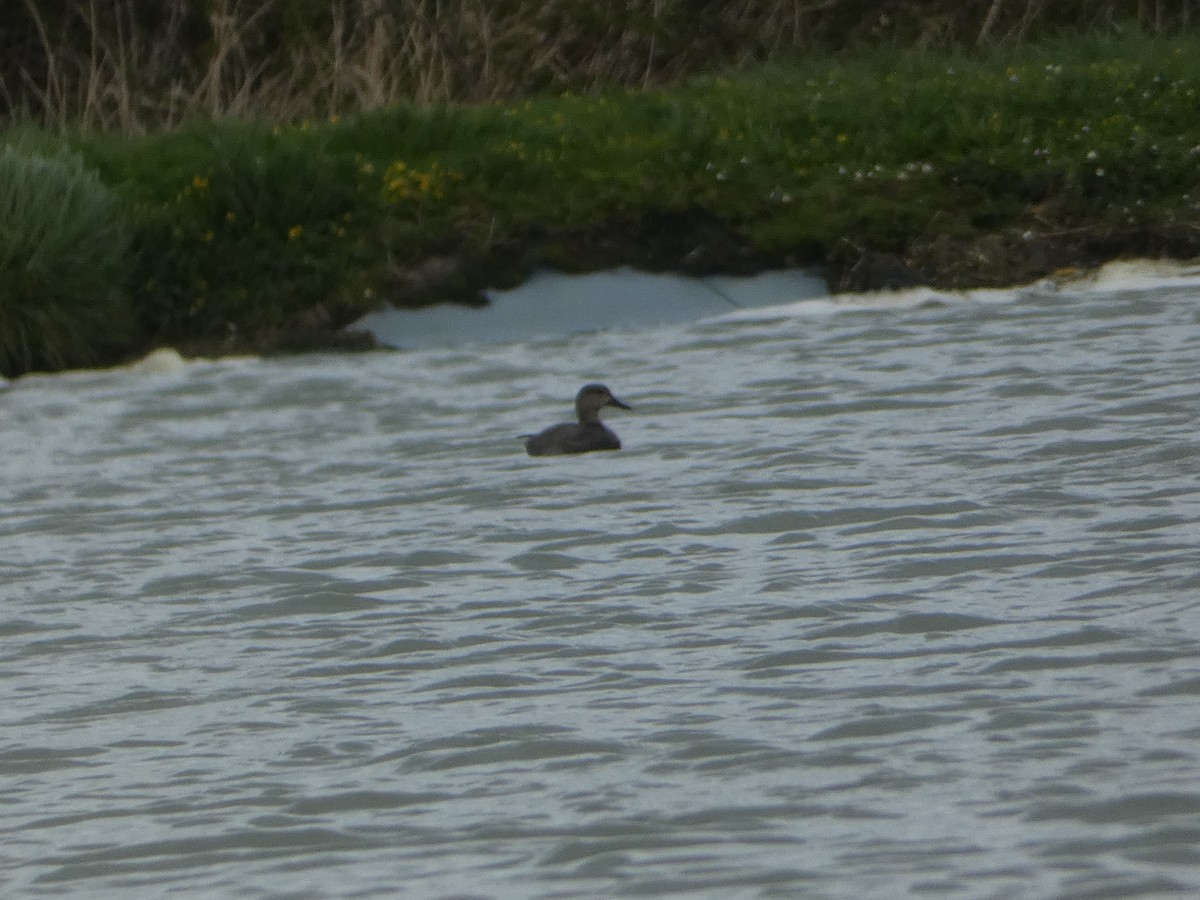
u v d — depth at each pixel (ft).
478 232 161.48
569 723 69.05
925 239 160.25
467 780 64.44
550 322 156.66
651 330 153.69
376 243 161.17
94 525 104.68
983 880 54.03
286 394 138.21
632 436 117.19
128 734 71.56
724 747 65.46
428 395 134.92
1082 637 74.02
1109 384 118.93
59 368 151.43
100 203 155.12
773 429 115.55
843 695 69.77
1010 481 98.22
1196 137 168.25
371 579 90.22
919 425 112.98
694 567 88.38
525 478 108.27
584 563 90.53
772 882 54.85
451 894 55.57
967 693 68.90
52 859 60.29
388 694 74.02
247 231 160.35
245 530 101.35
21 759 69.56
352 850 59.41
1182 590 78.84
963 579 82.94
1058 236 159.84
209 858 59.57
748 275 160.15
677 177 166.81
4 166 153.69
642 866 56.54
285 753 68.23
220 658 80.28
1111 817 57.67
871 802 60.08
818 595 82.33
